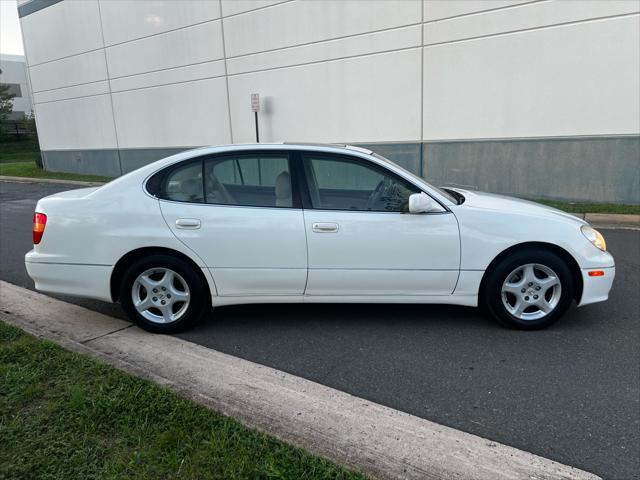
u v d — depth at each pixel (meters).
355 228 3.91
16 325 4.24
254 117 14.10
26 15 19.91
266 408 2.88
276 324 4.31
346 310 4.62
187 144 15.95
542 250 3.95
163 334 4.11
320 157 4.05
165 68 15.74
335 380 3.32
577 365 3.48
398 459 2.43
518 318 4.05
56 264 4.05
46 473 2.28
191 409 2.76
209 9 14.16
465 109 10.80
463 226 3.91
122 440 2.52
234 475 2.24
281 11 12.80
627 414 2.87
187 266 4.00
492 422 2.81
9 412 2.76
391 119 11.76
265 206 3.99
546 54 9.73
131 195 4.02
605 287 4.02
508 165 10.60
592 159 9.77
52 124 20.58
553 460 2.47
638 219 8.49
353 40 11.88
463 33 10.47
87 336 4.03
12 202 13.02
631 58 9.03
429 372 3.41
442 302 4.07
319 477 2.25
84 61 18.17
